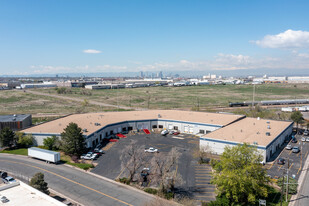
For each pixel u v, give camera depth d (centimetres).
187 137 8150
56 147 6575
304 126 9819
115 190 4425
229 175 3650
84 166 5472
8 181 4541
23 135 6756
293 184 4300
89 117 8925
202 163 5769
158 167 5006
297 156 6278
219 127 7956
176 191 4409
